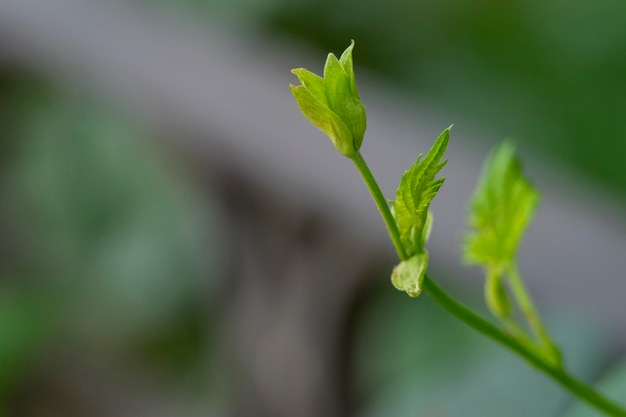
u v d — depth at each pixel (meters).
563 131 0.59
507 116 0.59
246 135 0.38
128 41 0.40
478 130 0.58
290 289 0.45
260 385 0.47
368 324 0.47
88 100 0.50
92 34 0.40
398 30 0.57
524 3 0.59
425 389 0.46
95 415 0.67
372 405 0.46
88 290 0.65
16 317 0.65
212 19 0.53
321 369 0.46
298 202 0.40
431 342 0.47
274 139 0.38
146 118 0.43
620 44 0.59
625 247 0.37
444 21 0.58
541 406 0.39
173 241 0.60
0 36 0.42
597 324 0.38
